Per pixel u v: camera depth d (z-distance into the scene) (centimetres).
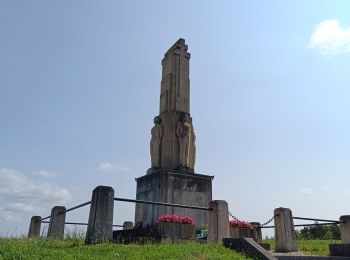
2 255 915
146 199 2083
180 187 1998
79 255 971
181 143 2136
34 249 1012
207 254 1070
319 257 1212
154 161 2178
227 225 1425
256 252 1087
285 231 1416
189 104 2294
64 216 1836
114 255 988
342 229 1493
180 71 2320
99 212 1229
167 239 1453
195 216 1992
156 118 2262
